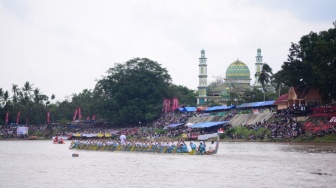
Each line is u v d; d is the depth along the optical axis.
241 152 93.06
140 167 70.12
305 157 78.00
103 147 118.06
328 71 125.75
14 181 56.75
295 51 140.38
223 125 161.38
